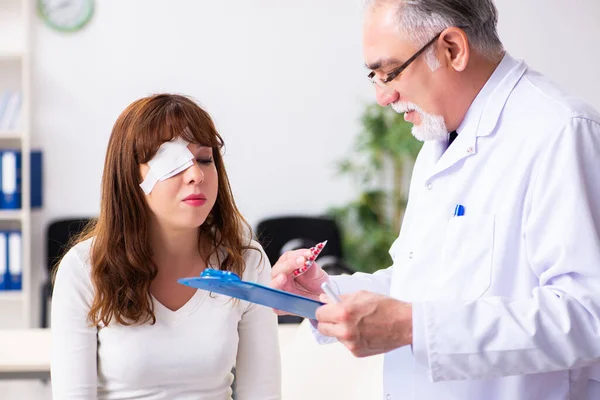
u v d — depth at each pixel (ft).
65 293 5.56
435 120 5.25
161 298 5.71
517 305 4.64
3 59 16.11
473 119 5.20
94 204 16.46
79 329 5.53
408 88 5.16
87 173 16.40
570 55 16.79
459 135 5.27
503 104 5.14
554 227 4.72
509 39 16.81
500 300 4.69
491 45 5.16
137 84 16.39
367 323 4.52
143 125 5.48
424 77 5.10
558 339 4.50
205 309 5.65
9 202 15.46
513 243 5.00
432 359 4.57
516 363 4.56
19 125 15.71
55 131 16.33
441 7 4.94
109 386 5.59
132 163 5.52
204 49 16.48
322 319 4.56
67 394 5.45
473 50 5.11
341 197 16.83
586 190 4.72
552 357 4.53
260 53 16.56
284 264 5.57
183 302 5.72
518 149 5.00
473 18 5.02
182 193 5.44
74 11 16.14
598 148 4.80
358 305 4.53
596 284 4.57
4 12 16.08
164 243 5.69
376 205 16.70
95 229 5.82
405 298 5.36
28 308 15.48
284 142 16.74
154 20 16.34
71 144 16.35
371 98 16.66
